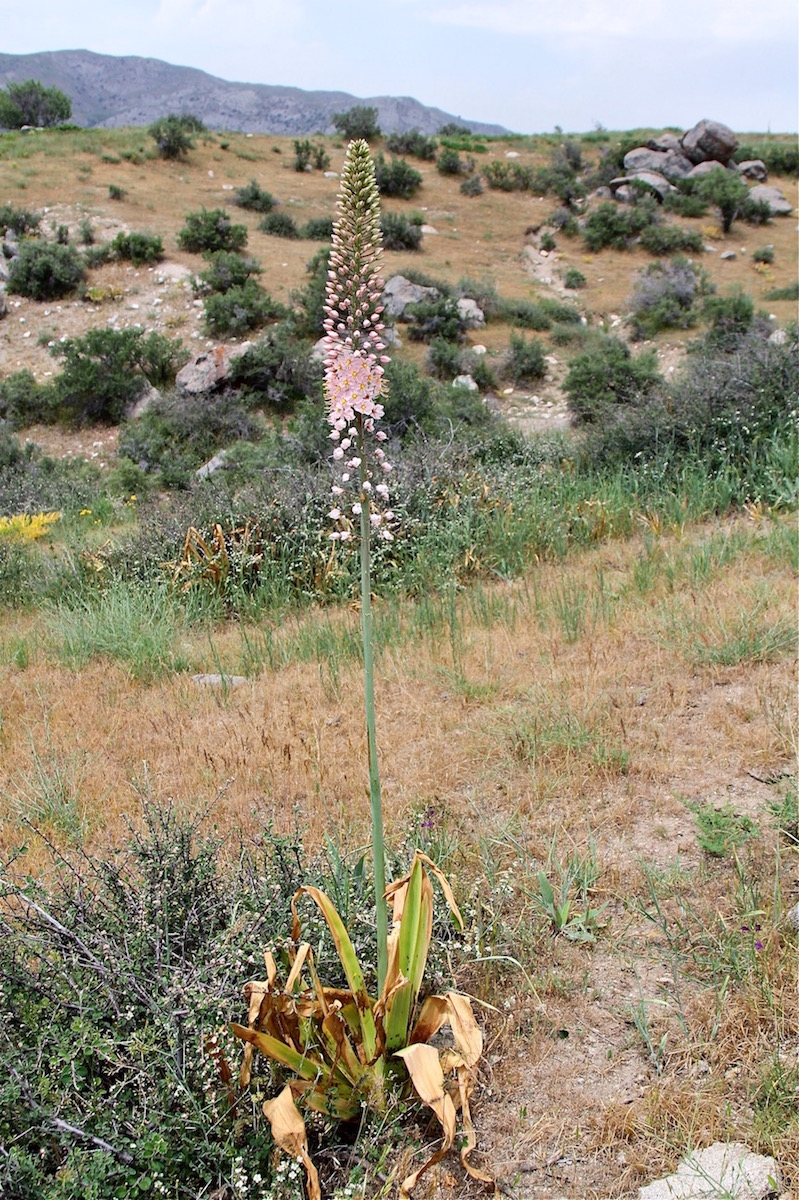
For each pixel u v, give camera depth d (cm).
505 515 923
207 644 775
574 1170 265
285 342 2361
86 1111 257
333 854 356
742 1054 291
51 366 2553
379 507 878
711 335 2322
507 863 402
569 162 4306
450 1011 272
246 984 273
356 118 4600
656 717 518
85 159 3797
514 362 2417
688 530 877
